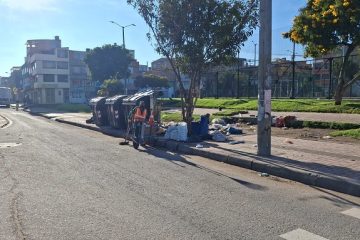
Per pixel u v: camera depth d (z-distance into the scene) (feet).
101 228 17.03
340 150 35.22
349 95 116.57
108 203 20.81
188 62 47.06
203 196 22.31
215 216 18.67
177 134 44.52
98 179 26.66
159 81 255.09
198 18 44.86
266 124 33.22
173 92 255.91
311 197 22.56
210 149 37.81
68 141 49.88
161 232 16.55
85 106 172.65
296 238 15.96
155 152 40.27
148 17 47.65
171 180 26.50
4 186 24.53
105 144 46.85
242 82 163.84
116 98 61.52
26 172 28.99
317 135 46.03
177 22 45.44
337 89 70.74
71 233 16.44
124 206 20.27
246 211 19.51
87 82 320.50
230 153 35.01
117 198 21.80
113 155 37.81
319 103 75.00
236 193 23.08
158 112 56.29
